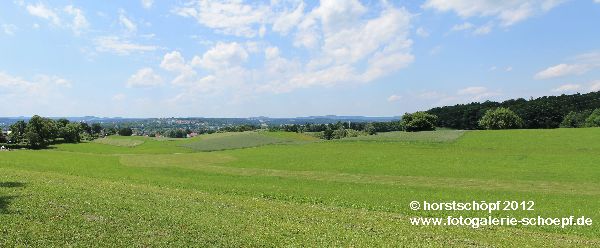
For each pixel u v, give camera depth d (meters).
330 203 29.52
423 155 66.75
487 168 52.41
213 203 25.58
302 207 26.58
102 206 22.28
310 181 42.09
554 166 52.94
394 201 30.70
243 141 106.50
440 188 37.94
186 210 22.77
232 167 55.69
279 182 41.03
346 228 20.80
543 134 85.38
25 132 127.25
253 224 20.50
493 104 181.38
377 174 48.19
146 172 48.47
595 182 41.88
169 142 122.12
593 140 75.00
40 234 16.95
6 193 24.28
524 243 19.42
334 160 62.81
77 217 19.75
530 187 38.88
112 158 68.56
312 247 17.33
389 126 188.38
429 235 20.06
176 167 55.16
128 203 23.56
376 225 21.78
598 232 22.67
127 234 17.66
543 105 152.12
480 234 20.94
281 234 19.00
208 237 17.94
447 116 176.38
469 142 80.81
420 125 135.38
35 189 26.27
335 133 163.25
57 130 134.88
